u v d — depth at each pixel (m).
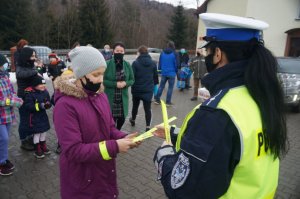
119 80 4.69
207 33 1.34
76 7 37.62
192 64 9.33
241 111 1.18
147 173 4.02
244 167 1.16
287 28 17.84
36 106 4.09
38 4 38.53
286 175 4.17
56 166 4.11
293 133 6.28
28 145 4.61
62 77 1.93
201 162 1.13
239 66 1.27
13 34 30.47
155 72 5.89
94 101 1.95
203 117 1.18
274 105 1.23
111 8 45.91
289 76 8.15
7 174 3.79
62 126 1.81
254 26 1.21
